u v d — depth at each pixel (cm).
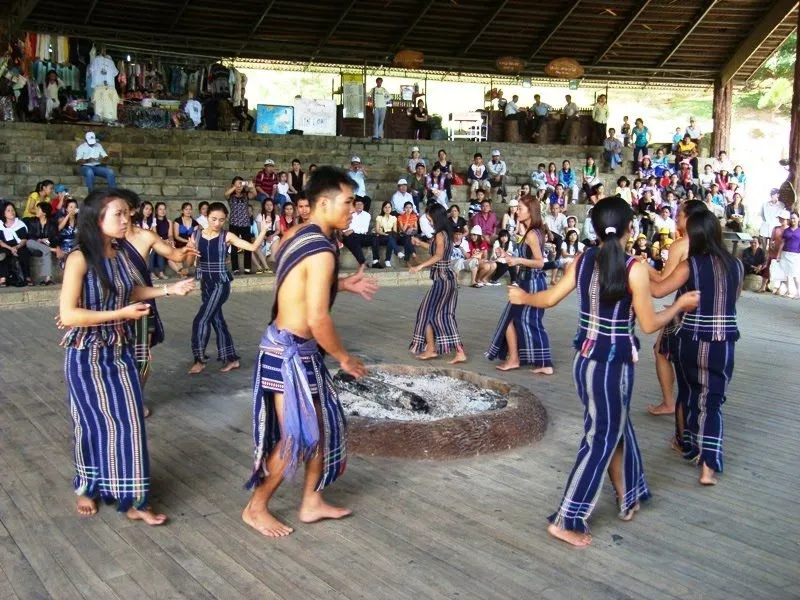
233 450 450
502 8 1688
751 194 2800
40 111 1438
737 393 597
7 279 992
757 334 866
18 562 314
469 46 1814
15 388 575
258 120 1639
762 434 495
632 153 1833
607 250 324
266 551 326
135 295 356
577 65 1811
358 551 327
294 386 319
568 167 1608
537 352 641
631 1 1711
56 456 436
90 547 328
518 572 311
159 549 326
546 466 429
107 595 290
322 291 309
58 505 370
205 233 619
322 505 356
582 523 337
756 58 1906
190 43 1670
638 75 1977
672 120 3086
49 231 1030
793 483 412
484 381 553
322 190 321
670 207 1566
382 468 421
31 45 1516
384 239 1292
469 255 1248
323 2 1606
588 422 337
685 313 405
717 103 1961
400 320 895
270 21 1655
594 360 330
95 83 1465
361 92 1767
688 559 324
